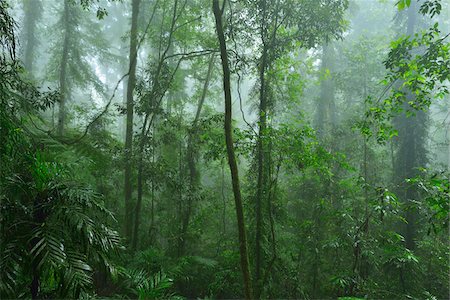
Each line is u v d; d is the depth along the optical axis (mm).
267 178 5840
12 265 1984
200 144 7586
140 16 9398
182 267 6562
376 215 6004
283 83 6707
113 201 7469
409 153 7879
